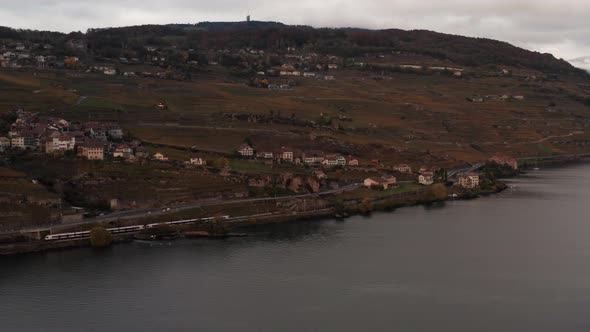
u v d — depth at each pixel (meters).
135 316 177.12
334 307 185.00
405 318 178.00
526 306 186.88
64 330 168.12
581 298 193.12
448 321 176.25
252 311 181.50
